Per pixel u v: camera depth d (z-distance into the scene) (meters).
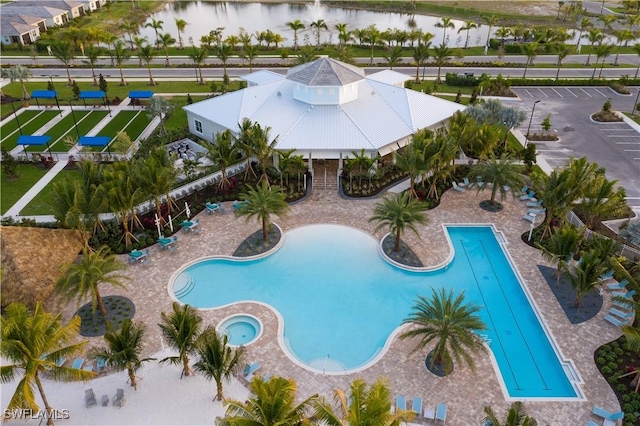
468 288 41.06
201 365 28.58
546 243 44.97
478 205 51.56
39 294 36.50
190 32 137.12
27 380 24.62
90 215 40.53
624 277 36.38
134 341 29.27
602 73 95.81
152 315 37.31
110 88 87.81
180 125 72.12
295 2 178.12
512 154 54.66
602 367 32.91
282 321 36.97
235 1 182.38
